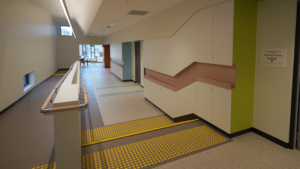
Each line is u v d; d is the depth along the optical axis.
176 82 4.65
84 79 11.15
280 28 2.68
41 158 2.75
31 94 7.18
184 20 3.87
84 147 2.77
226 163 2.38
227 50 2.87
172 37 4.46
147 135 3.16
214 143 2.88
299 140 2.68
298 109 2.61
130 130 4.09
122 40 9.42
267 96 2.98
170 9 4.42
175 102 4.62
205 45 3.32
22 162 2.64
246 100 3.13
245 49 2.94
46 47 10.76
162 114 5.27
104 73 13.80
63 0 3.95
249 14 2.88
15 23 6.10
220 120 3.20
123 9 4.71
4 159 2.73
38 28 9.06
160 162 2.39
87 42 16.11
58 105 1.83
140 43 8.86
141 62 8.87
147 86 6.46
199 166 2.31
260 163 2.38
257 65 3.07
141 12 5.04
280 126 2.82
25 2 7.21
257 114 3.18
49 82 9.92
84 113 5.30
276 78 2.82
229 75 3.04
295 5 2.48
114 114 5.23
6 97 5.20
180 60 4.17
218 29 3.00
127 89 8.46
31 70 7.73
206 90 3.49
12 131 3.82
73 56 15.91
